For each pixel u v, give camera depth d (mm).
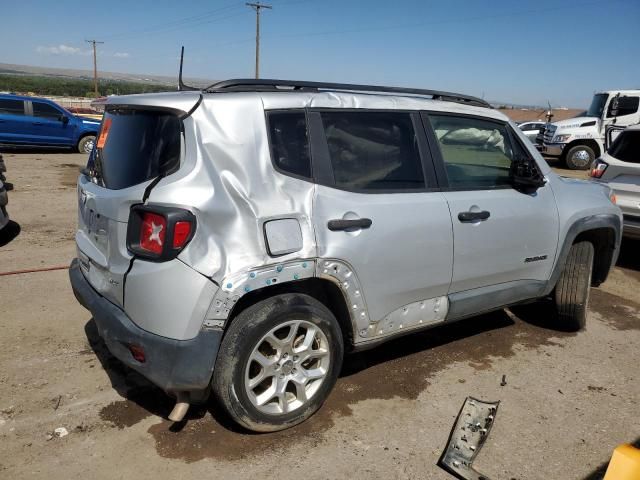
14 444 2705
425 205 3199
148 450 2703
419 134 3318
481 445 2820
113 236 2662
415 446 2830
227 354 2566
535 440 2924
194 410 3055
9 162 13773
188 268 2441
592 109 16312
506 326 4500
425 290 3277
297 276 2686
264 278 2576
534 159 4020
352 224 2867
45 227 7180
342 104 3023
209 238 2477
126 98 2814
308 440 2836
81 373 3396
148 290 2480
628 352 4086
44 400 3090
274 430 2824
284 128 2783
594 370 3762
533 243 3834
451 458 2715
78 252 3293
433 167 3342
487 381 3545
